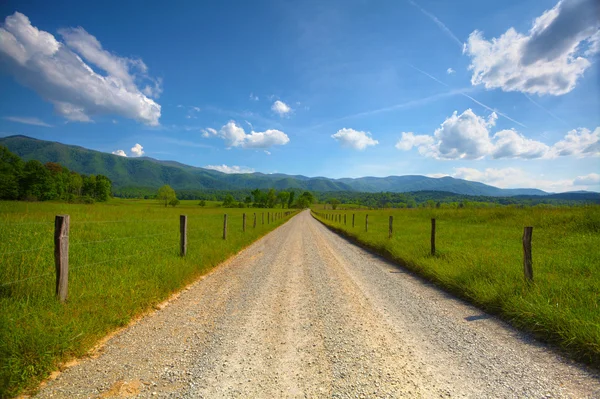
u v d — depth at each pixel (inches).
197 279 302.0
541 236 510.0
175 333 170.7
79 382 120.2
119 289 211.8
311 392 113.6
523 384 118.6
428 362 137.5
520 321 179.6
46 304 171.2
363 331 174.7
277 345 155.8
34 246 298.4
